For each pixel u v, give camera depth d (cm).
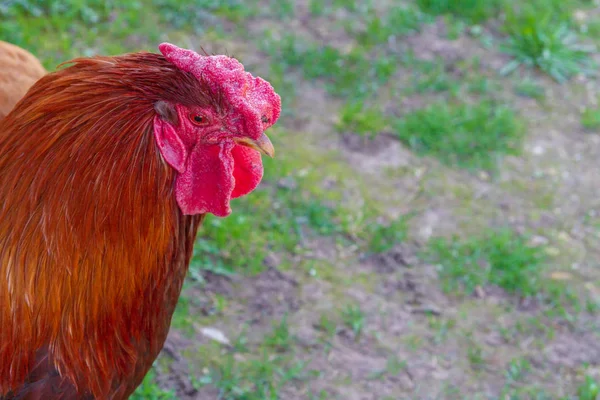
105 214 98
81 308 100
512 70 194
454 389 130
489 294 141
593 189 163
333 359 131
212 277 138
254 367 129
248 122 100
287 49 185
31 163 97
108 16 182
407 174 160
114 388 104
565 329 138
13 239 98
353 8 206
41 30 173
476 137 170
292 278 139
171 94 99
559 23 210
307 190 151
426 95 182
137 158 98
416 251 145
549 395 131
